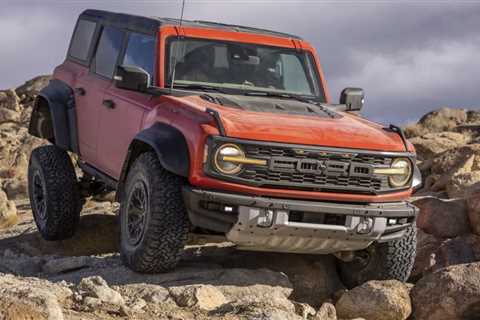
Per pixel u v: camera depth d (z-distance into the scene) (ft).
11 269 28.19
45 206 31.71
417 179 25.22
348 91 28.55
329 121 25.03
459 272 23.45
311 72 28.91
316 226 23.44
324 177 23.66
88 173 31.32
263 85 27.84
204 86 27.12
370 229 23.93
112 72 29.68
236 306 20.99
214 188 23.30
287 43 28.94
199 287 22.58
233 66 27.78
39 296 17.21
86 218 33.55
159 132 24.53
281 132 23.41
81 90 31.27
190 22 28.89
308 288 25.84
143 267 24.35
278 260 26.91
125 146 27.37
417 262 27.55
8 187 55.01
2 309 16.38
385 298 23.36
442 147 47.32
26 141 71.00
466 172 37.42
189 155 23.52
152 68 27.30
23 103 93.56
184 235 24.00
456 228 28.84
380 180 24.23
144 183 24.58
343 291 25.32
